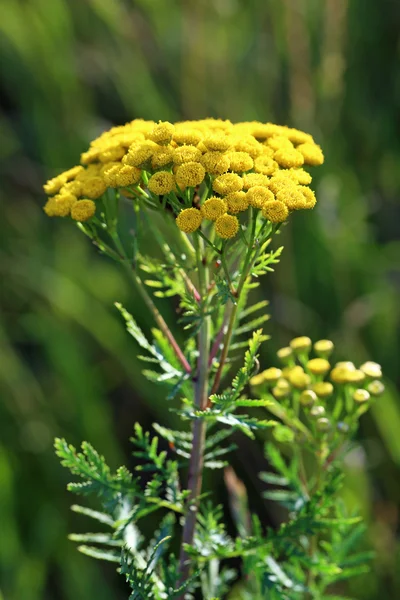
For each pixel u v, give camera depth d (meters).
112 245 0.95
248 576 0.59
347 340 0.89
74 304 0.88
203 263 0.49
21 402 0.87
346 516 0.58
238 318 0.53
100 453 0.85
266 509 0.84
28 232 0.96
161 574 0.51
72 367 0.86
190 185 0.48
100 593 0.79
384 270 0.95
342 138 0.96
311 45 0.93
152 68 1.04
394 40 1.00
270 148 0.51
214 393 0.50
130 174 0.49
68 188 0.52
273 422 0.48
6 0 0.95
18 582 0.76
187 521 0.51
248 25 0.98
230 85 0.95
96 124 0.99
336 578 0.56
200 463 0.51
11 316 0.96
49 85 0.97
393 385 0.88
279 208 0.47
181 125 0.51
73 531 0.84
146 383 0.87
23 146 1.02
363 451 0.80
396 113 1.01
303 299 0.92
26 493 0.83
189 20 0.96
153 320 0.88
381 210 1.05
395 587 0.75
